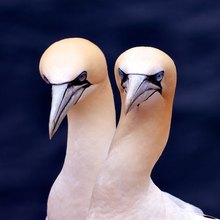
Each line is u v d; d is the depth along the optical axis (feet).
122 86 33.60
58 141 71.61
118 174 35.06
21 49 80.12
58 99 35.70
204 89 75.41
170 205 36.58
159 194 36.24
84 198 39.70
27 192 68.59
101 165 38.34
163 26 81.51
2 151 71.20
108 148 39.32
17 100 75.25
